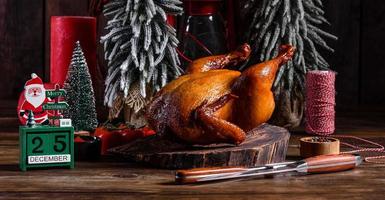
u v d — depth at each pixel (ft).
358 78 7.15
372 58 7.14
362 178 4.29
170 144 4.60
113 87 5.42
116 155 4.58
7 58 7.07
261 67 4.35
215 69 4.82
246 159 4.32
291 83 5.68
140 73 5.34
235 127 4.32
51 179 4.20
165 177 4.24
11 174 4.31
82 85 4.78
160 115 4.42
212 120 4.27
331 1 7.07
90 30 5.36
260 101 4.31
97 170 4.40
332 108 5.58
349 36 7.10
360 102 7.17
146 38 5.24
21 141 4.36
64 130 4.42
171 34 5.40
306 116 5.63
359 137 5.54
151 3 5.27
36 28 7.06
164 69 5.36
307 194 3.95
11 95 7.11
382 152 5.00
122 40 5.37
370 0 7.08
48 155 4.41
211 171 4.09
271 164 4.24
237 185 4.10
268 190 4.01
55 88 4.83
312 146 4.74
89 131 4.84
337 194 3.96
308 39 5.75
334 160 4.37
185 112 4.30
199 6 5.72
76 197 3.87
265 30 5.67
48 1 7.04
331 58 7.12
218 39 5.79
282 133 4.72
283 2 5.65
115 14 5.43
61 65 5.28
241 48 4.89
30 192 3.96
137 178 4.22
